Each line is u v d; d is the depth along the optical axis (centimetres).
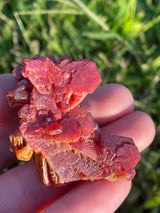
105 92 10
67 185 9
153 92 13
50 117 7
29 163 9
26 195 9
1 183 9
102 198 8
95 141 8
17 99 7
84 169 8
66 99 8
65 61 8
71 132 7
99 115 10
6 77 9
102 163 8
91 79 8
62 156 8
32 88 8
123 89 10
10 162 11
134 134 10
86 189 8
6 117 10
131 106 10
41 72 7
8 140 10
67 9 13
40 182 9
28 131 7
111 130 10
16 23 13
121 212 12
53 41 13
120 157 8
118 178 8
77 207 7
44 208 9
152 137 10
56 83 8
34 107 7
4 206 9
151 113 13
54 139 7
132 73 13
